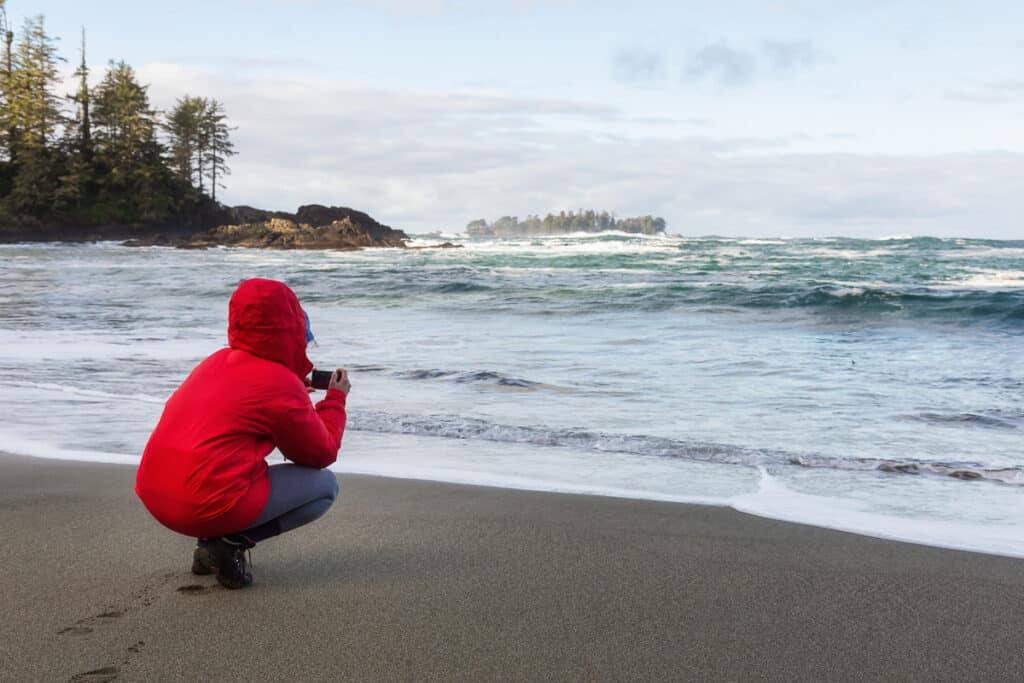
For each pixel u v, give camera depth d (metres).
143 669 2.23
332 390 2.97
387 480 4.57
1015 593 2.92
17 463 4.80
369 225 95.19
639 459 5.29
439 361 9.77
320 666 2.27
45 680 2.16
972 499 4.37
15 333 12.00
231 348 2.78
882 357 10.24
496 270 29.70
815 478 4.82
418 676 2.22
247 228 76.56
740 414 6.80
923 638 2.53
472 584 2.96
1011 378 8.66
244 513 2.68
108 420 6.27
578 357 10.16
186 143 99.88
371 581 2.97
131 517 3.69
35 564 3.08
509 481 4.59
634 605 2.77
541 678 2.22
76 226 81.31
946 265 31.80
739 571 3.13
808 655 2.39
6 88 83.56
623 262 35.84
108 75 87.62
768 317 15.23
